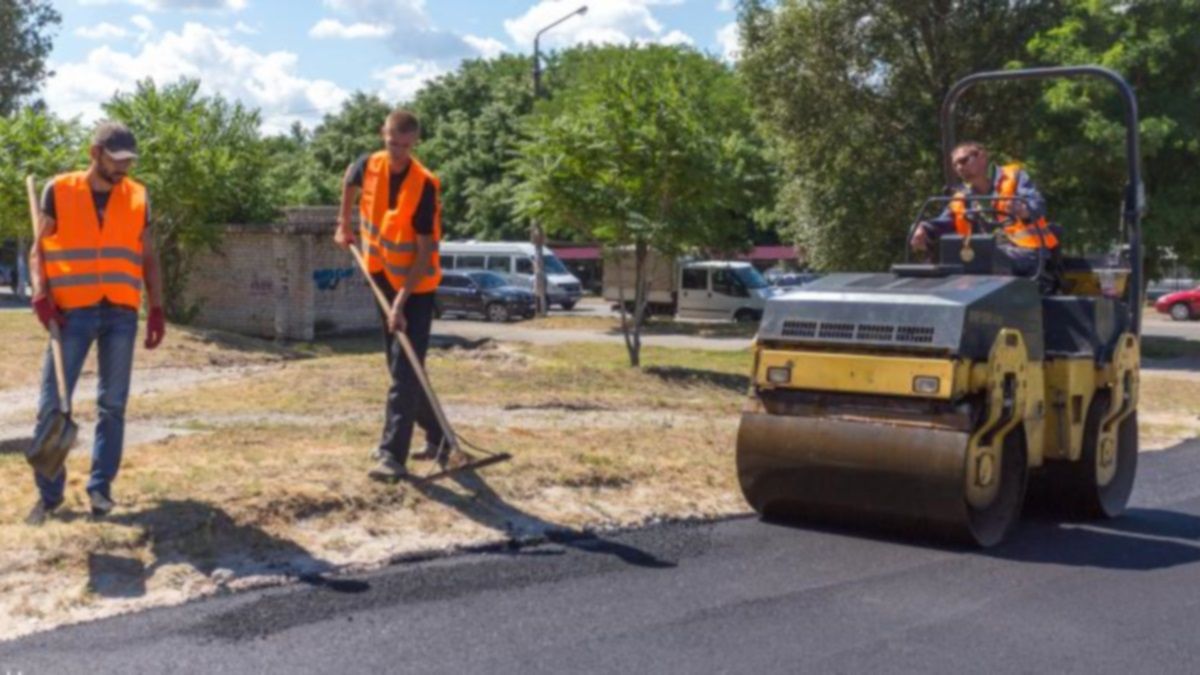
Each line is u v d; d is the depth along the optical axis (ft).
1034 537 24.50
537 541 21.98
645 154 58.85
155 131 77.41
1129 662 16.96
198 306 85.40
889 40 100.83
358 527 21.18
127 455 25.84
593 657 16.34
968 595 19.95
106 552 18.85
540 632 17.22
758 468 23.70
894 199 103.14
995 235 25.81
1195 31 84.99
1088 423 25.66
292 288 83.97
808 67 103.50
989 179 27.99
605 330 111.04
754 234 199.21
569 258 198.18
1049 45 88.22
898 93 101.76
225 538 19.92
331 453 26.04
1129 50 84.58
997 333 22.54
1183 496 30.30
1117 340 26.16
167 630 16.67
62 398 19.81
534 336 101.55
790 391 23.76
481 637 16.92
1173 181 89.30
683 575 20.43
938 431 21.91
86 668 15.28
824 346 22.91
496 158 195.21
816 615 18.57
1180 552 23.59
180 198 78.28
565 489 24.90
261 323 86.22
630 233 59.82
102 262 20.38
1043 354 24.26
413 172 23.06
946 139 28.71
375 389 46.50
